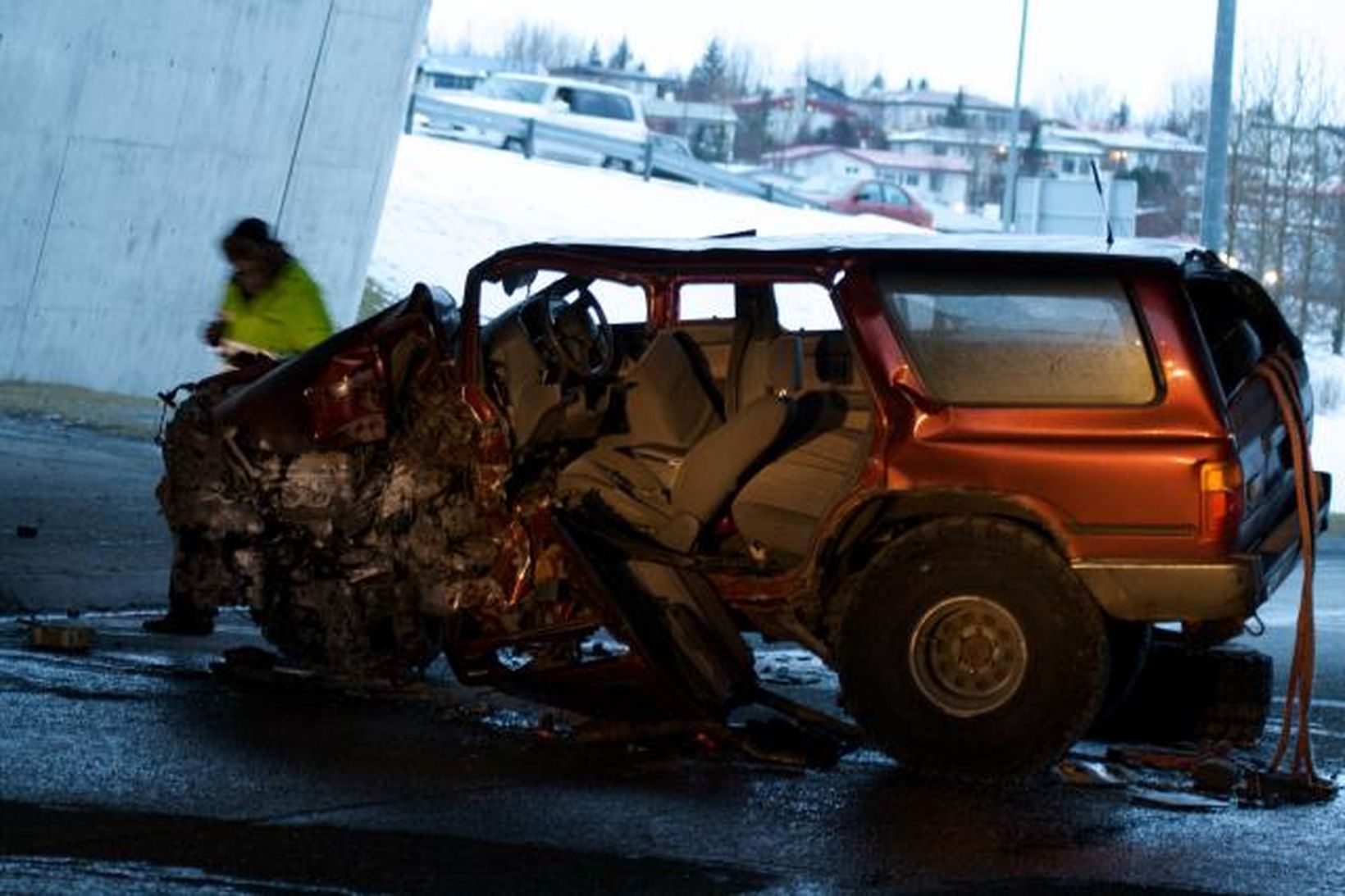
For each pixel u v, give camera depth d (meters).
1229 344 9.79
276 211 22.25
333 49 22.27
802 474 9.77
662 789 8.58
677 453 10.00
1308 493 9.66
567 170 43.25
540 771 8.81
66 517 14.16
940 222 62.91
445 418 9.70
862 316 9.16
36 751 8.57
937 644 8.95
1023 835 8.05
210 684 10.17
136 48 20.09
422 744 9.20
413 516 9.77
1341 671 12.82
